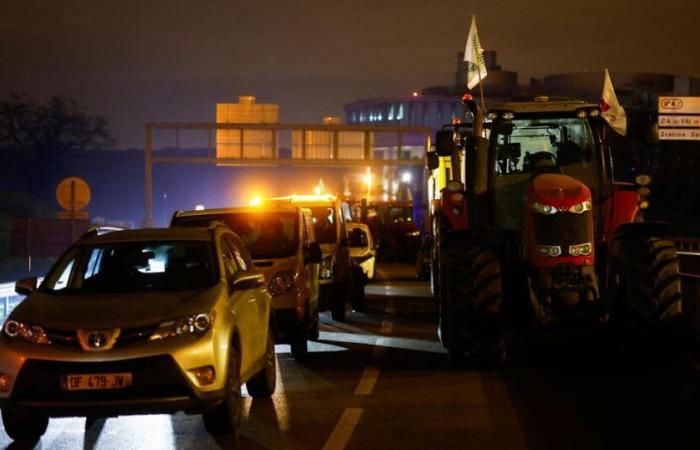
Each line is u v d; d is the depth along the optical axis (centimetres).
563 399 1038
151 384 829
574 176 1298
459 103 7088
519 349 1417
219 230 1026
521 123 1335
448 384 1148
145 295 896
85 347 828
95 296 906
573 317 1212
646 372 1199
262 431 922
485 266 1234
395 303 2333
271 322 1111
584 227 1207
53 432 948
